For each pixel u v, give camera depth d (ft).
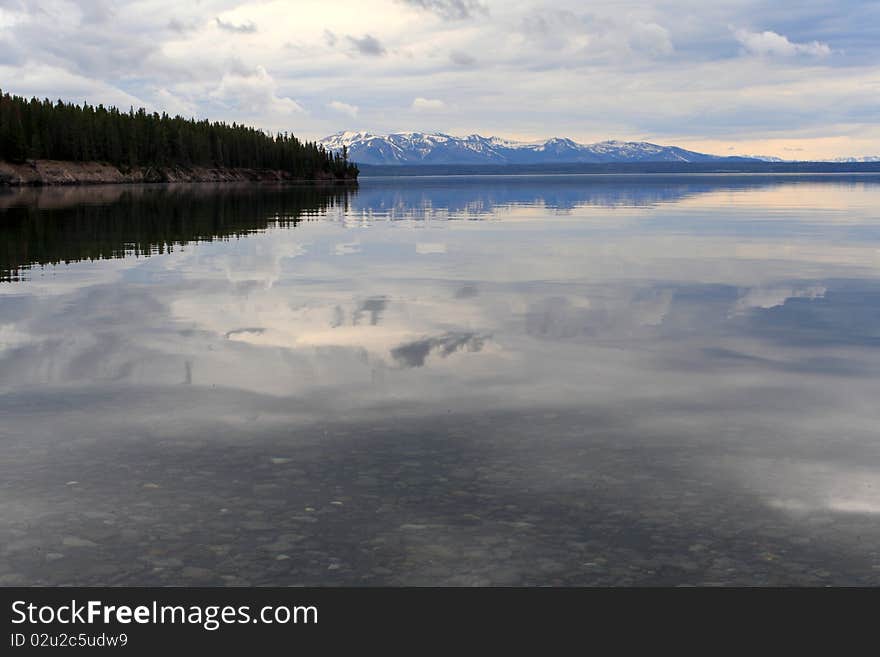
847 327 39.91
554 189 365.40
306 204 202.80
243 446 22.65
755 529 17.46
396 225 120.78
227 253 77.20
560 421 24.86
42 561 16.11
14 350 34.63
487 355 33.94
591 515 18.16
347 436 23.49
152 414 25.58
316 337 37.63
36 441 23.02
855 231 103.45
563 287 54.44
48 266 65.87
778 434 23.57
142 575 15.65
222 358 33.27
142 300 48.39
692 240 91.35
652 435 23.52
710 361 32.78
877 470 20.71
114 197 241.76
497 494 19.33
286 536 17.16
